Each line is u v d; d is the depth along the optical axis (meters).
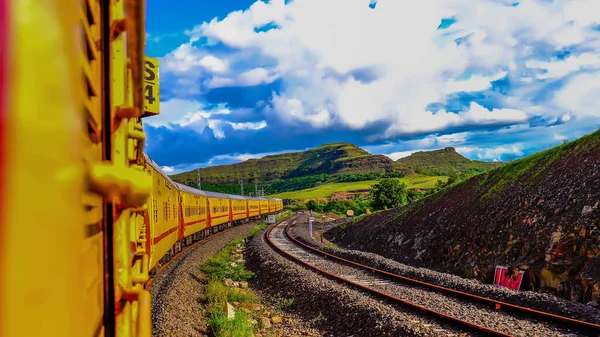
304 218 66.75
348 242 38.88
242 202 51.97
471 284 14.09
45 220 0.67
